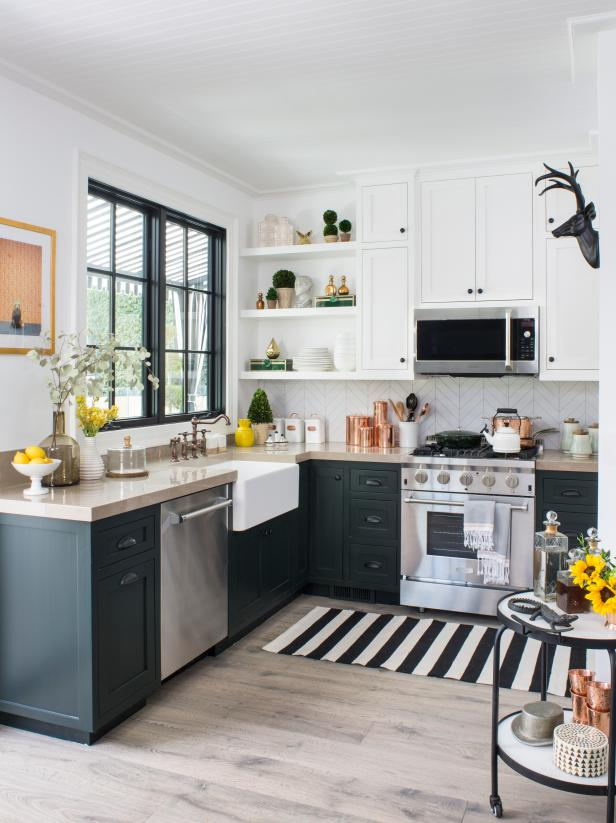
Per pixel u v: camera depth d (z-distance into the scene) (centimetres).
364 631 399
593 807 236
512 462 408
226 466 398
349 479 451
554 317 433
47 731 281
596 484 399
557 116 368
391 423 502
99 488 308
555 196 430
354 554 452
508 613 223
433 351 452
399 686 328
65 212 343
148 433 409
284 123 375
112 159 375
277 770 256
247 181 487
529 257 437
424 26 271
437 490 425
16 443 316
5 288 308
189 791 243
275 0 251
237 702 311
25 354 319
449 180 452
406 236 458
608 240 280
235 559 370
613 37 274
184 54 294
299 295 511
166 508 311
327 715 299
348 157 436
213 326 495
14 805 235
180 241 455
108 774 253
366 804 236
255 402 504
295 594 460
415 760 264
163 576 311
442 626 408
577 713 238
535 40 283
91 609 265
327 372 484
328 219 490
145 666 298
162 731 284
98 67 305
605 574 214
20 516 275
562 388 466
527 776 214
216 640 356
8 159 311
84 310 354
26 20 265
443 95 339
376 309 468
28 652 277
